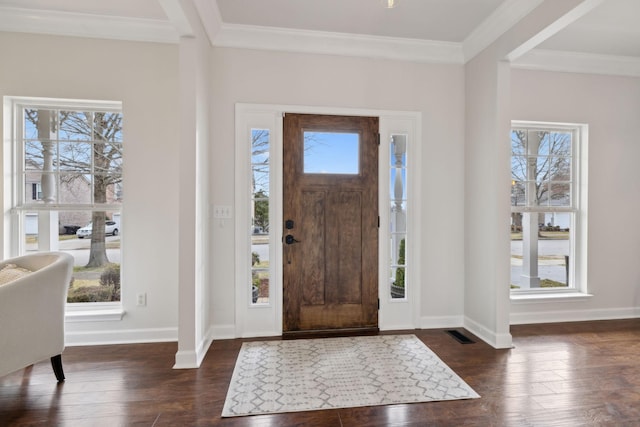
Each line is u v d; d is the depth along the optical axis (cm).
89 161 290
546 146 353
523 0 241
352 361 247
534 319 335
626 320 343
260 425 175
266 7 258
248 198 297
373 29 291
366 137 313
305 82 304
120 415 182
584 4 203
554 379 221
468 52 314
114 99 280
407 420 179
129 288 284
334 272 311
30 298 197
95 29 273
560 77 339
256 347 272
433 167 322
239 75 295
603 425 175
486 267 290
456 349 269
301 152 305
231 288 295
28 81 271
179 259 239
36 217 283
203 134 265
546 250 355
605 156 348
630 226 353
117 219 295
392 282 323
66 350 267
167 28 278
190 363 237
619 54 333
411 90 319
